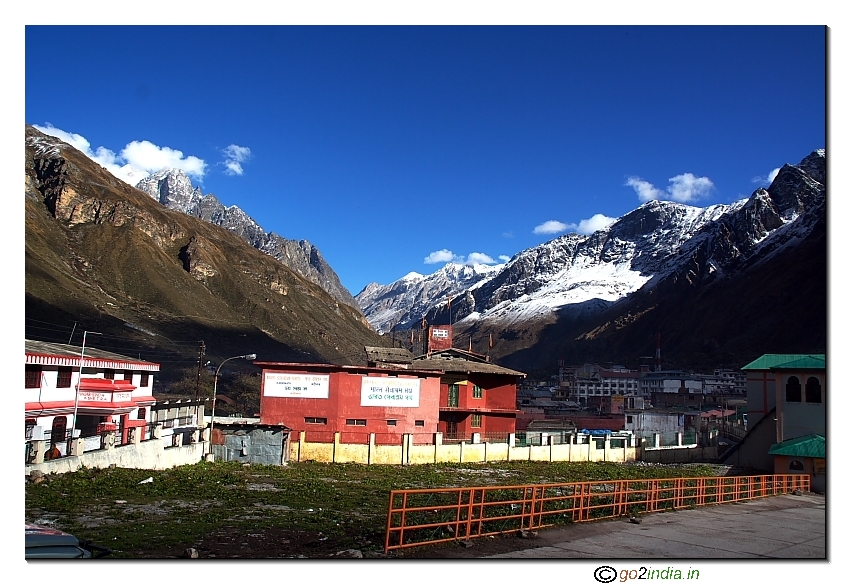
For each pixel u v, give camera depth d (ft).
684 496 89.25
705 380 573.74
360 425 150.41
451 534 56.95
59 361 129.49
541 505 64.44
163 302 606.96
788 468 131.03
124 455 101.71
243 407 272.92
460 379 177.17
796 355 177.99
